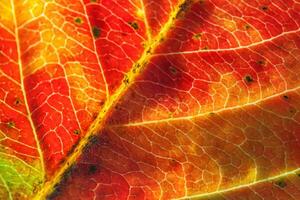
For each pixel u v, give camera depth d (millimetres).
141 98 111
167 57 115
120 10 113
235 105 116
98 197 102
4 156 101
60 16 108
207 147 111
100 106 108
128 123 109
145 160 107
